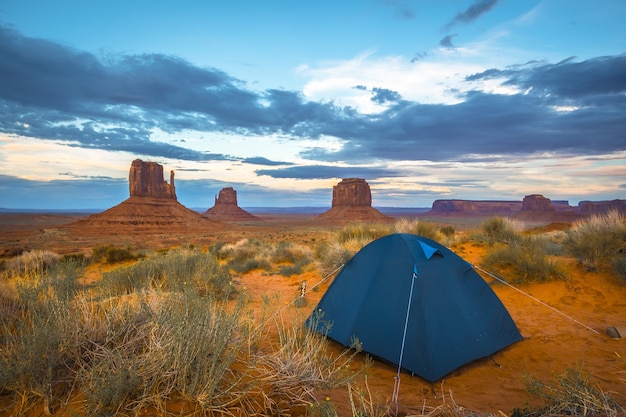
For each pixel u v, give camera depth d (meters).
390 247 5.90
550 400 3.38
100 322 3.78
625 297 7.53
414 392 4.14
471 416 3.26
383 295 5.40
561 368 4.80
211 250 23.80
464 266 5.94
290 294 9.55
